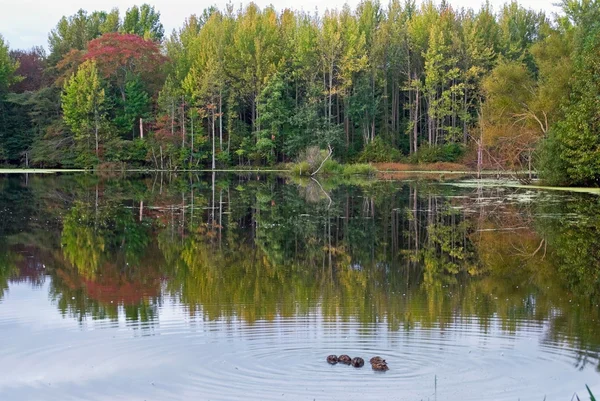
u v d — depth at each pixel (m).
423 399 7.44
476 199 30.77
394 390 7.69
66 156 62.34
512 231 20.77
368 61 66.88
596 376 8.15
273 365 8.52
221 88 62.75
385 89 68.56
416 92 67.50
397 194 34.09
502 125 41.94
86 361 8.80
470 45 64.88
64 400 7.59
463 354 8.90
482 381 7.96
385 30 68.38
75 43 74.94
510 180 42.62
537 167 37.31
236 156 66.12
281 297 12.27
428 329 10.09
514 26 72.25
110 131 61.56
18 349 9.32
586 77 33.59
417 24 70.19
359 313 11.02
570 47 40.75
